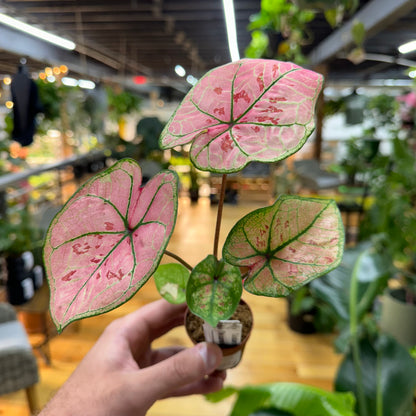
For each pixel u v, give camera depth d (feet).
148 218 1.43
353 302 4.76
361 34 7.06
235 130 1.45
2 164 11.85
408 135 9.42
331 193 16.24
